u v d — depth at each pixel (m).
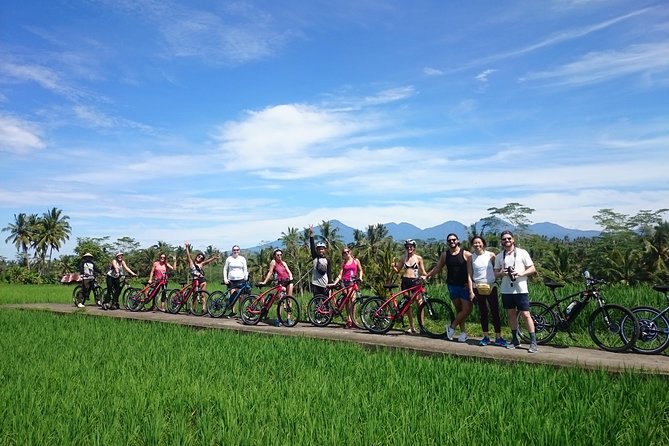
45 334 11.80
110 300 18.31
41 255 78.75
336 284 12.98
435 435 4.90
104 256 72.00
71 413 5.62
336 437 4.82
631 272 42.03
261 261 59.00
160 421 5.27
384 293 16.73
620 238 49.69
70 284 43.91
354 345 10.05
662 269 40.91
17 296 26.86
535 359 8.34
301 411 5.66
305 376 7.44
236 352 9.33
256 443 4.71
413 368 7.87
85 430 5.09
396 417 5.42
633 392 6.08
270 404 6.04
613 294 12.44
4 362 8.43
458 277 10.16
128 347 9.84
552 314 10.02
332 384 6.90
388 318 11.41
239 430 5.08
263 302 13.40
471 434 4.93
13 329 12.73
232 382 7.16
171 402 6.15
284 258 41.41
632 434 4.78
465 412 5.62
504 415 5.38
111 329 12.57
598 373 7.07
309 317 13.27
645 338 8.82
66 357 8.84
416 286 11.13
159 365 8.16
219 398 6.12
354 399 6.08
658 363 7.83
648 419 5.05
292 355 9.04
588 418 5.16
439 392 6.44
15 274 70.44
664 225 43.34
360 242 67.31
